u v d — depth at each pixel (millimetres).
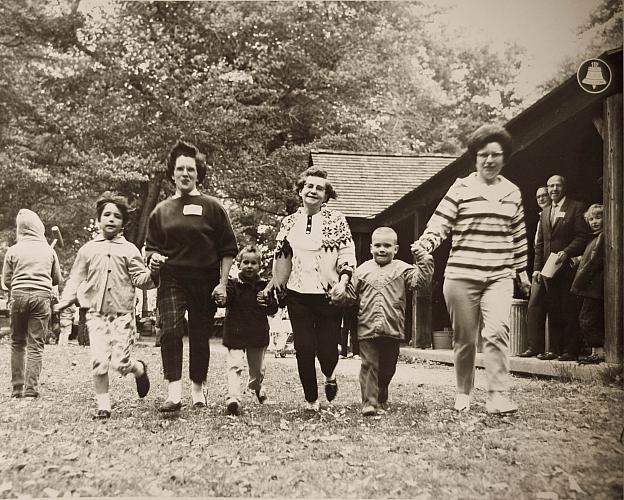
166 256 5801
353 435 4949
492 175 5809
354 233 14992
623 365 7039
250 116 20781
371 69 23016
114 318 5926
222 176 20578
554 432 4984
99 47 20172
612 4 21469
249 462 4293
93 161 19250
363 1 23125
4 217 20266
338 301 5504
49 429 5219
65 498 3666
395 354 5996
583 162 10430
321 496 3699
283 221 5812
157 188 20766
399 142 24734
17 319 7047
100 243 6016
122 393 7195
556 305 8227
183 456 4418
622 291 7219
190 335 5996
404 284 5852
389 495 3701
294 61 21875
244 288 6035
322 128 22688
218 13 21344
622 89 7344
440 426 5203
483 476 4000
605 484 3879
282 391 7379
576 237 8039
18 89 20031
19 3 19875
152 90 19953
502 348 5641
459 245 5805
